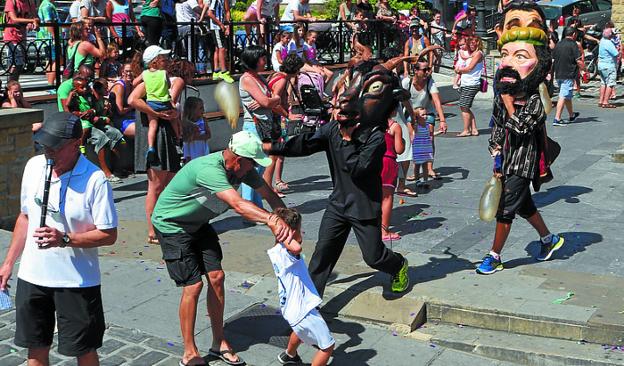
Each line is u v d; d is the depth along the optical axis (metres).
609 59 16.30
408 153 9.69
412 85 10.18
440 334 6.19
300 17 15.52
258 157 5.33
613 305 6.14
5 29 11.96
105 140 10.55
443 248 7.89
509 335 6.10
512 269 7.11
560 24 22.44
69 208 4.52
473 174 11.00
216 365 5.71
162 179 8.26
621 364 5.48
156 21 12.59
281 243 5.22
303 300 5.35
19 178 9.13
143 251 8.07
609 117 15.34
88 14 12.84
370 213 6.10
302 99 9.19
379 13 17.73
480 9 20.89
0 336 6.08
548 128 14.32
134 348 5.95
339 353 5.95
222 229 8.75
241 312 6.59
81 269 4.60
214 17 13.41
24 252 4.68
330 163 6.19
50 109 11.41
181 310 5.59
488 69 18.86
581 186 10.05
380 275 7.07
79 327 4.62
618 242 7.84
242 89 8.84
